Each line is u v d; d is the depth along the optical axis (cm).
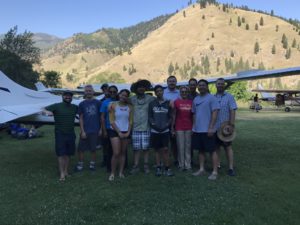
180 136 670
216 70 17950
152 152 859
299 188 562
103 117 664
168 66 19712
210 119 624
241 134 1184
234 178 620
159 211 466
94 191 551
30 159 791
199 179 614
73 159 796
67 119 627
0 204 499
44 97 853
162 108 630
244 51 19388
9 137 1122
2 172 672
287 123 1584
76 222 435
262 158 786
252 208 475
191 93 698
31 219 446
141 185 580
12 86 801
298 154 830
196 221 434
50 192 549
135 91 638
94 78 19675
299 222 434
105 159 716
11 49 3588
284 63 17875
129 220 439
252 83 11894
